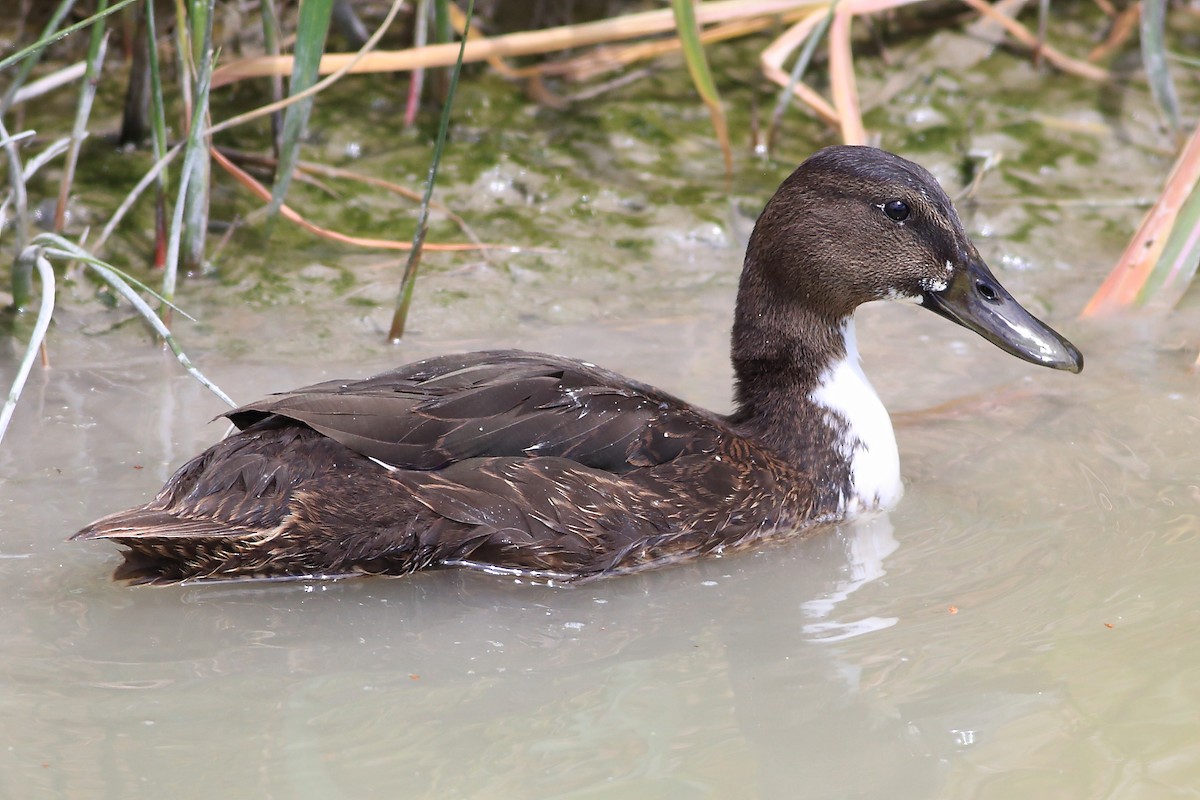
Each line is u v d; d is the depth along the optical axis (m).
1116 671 8.14
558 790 7.18
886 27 17.47
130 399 11.35
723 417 10.73
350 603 9.12
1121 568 9.26
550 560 9.41
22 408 11.10
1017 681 8.10
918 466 10.78
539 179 15.05
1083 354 12.34
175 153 12.74
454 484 9.27
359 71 14.49
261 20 15.88
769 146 15.60
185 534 8.78
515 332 12.67
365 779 7.26
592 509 9.43
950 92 16.55
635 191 14.98
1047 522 9.90
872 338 12.84
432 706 7.99
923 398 11.75
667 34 17.12
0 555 9.28
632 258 14.05
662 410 9.94
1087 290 13.56
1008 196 15.09
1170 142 15.90
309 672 8.34
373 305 12.97
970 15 17.50
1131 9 17.55
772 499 9.98
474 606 9.17
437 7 14.34
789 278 10.51
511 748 7.57
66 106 15.20
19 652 8.37
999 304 10.48
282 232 14.00
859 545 9.93
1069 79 16.83
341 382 9.74
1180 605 8.79
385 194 14.69
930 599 9.09
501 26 16.92
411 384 9.61
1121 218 14.80
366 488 9.10
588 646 8.70
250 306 12.86
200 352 12.12
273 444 9.15
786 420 10.45
